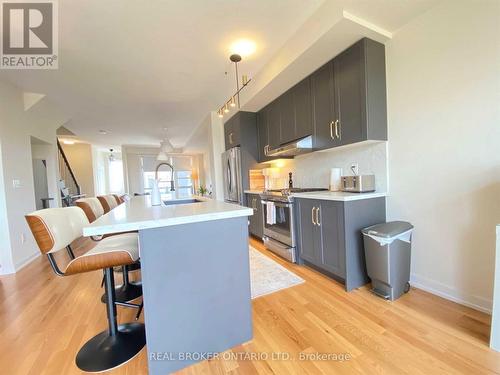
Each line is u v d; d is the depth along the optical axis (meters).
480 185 1.63
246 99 3.68
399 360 1.27
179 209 1.57
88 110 4.44
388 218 2.25
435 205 1.89
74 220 1.49
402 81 2.05
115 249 1.41
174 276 1.25
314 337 1.48
